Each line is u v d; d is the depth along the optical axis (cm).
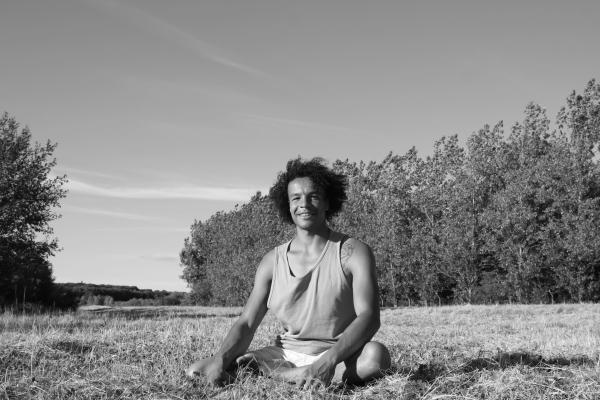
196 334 834
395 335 1027
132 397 439
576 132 3659
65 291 2938
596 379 484
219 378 459
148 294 7712
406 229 3944
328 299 454
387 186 4091
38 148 2584
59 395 450
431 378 502
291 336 473
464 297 3541
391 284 3666
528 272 3234
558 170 3312
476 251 3509
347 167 4269
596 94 3641
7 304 2444
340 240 465
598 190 3331
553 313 2005
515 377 475
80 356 610
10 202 2456
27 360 570
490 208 3547
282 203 498
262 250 4556
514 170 3612
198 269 7181
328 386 433
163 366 552
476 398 430
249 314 482
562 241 3175
